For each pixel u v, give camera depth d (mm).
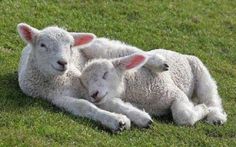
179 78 14164
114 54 13711
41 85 12789
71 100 12469
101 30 19266
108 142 11344
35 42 12672
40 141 10805
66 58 12297
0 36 16781
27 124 11531
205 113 13672
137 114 12422
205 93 14477
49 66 12375
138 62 12781
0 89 13125
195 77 14656
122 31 19625
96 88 12359
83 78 12711
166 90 13453
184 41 20172
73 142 11141
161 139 12203
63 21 19141
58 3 20469
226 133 13180
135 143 11711
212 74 17781
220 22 22844
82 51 13859
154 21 21156
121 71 12828
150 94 13297
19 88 13383
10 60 15023
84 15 20109
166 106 13531
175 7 22875
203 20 22547
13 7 18969
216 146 12430
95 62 12695
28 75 12867
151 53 13523
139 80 13180
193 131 12859
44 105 12570
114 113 12148
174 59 14305
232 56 20016
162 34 20328
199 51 19641
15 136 10812
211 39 20984
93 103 12539
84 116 12188
